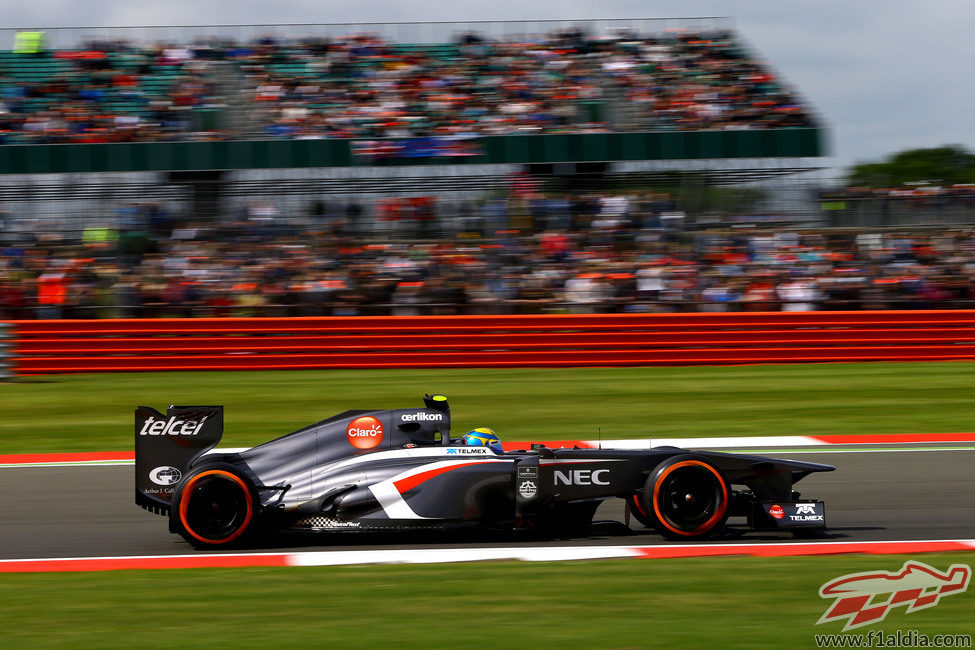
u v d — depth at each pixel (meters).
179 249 67.50
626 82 88.38
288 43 92.50
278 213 69.38
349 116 82.56
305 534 24.52
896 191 71.56
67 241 67.38
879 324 63.16
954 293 65.88
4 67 86.62
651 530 26.41
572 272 66.62
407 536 25.56
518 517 24.31
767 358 62.94
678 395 52.72
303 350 62.31
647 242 69.44
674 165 79.50
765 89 87.94
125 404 51.47
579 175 77.19
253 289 64.94
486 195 71.56
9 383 58.62
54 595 20.80
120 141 78.44
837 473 35.34
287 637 17.80
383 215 70.00
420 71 89.31
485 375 59.50
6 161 77.50
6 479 35.59
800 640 17.55
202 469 24.05
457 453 25.06
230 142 78.38
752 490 25.67
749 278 66.19
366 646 17.28
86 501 31.80
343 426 25.42
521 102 85.62
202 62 89.44
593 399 51.72
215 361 61.97
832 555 23.58
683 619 18.62
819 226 70.75
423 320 62.56
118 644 17.52
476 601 19.86
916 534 26.20
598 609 19.28
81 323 61.25
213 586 21.22
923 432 43.56
